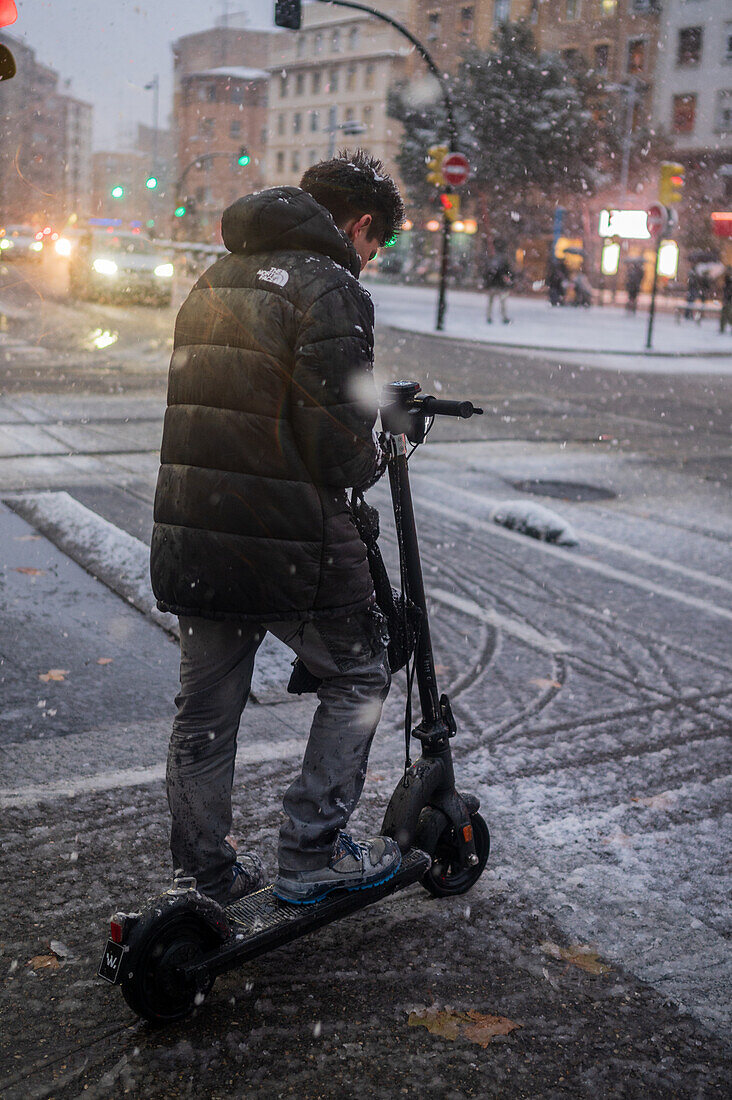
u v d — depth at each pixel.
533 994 2.67
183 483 2.42
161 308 25.53
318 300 2.30
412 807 2.88
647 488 9.61
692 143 52.97
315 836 2.60
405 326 26.23
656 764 4.06
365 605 2.55
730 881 3.25
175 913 2.37
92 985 2.62
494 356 21.36
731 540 7.75
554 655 5.19
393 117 55.31
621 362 21.75
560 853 3.37
